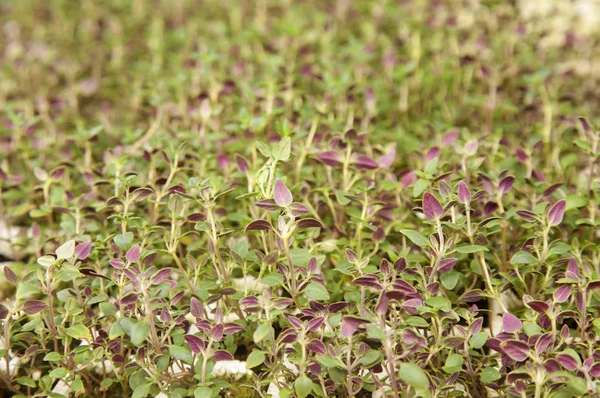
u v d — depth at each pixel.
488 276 0.56
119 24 0.95
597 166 0.65
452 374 0.53
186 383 0.55
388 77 0.75
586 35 0.89
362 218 0.58
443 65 0.78
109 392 0.56
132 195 0.57
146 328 0.53
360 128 0.69
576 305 0.56
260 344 0.56
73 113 0.76
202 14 1.02
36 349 0.55
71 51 0.92
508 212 0.58
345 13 0.97
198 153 0.64
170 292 0.57
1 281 0.60
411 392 0.53
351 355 0.54
